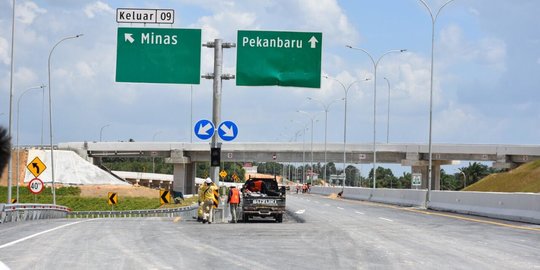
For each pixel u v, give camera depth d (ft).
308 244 51.93
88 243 50.26
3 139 9.45
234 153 339.36
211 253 44.37
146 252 44.37
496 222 86.84
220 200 98.78
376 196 189.57
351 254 44.78
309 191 342.03
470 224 81.87
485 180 322.14
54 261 38.47
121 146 346.33
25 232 61.57
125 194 292.81
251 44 100.07
